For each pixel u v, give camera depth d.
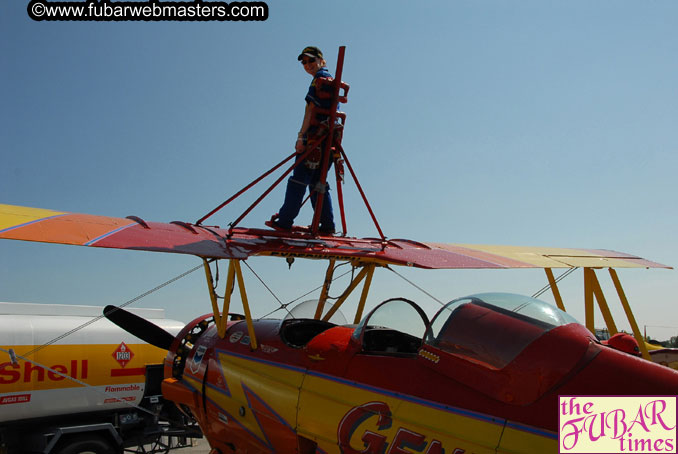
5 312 8.28
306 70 5.12
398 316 4.48
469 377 3.23
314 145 4.72
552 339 3.09
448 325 3.51
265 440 4.61
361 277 5.77
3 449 7.82
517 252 6.18
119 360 8.74
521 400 2.97
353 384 3.88
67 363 8.19
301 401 4.21
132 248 3.49
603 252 6.71
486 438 3.00
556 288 5.88
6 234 3.27
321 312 5.60
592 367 2.94
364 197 4.95
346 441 3.75
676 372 2.86
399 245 5.41
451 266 4.51
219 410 5.23
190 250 3.75
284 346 4.76
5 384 7.56
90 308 9.15
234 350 5.20
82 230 3.71
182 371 6.28
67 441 7.87
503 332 3.24
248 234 4.69
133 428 9.02
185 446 10.12
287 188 4.93
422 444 3.28
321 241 4.89
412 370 3.60
